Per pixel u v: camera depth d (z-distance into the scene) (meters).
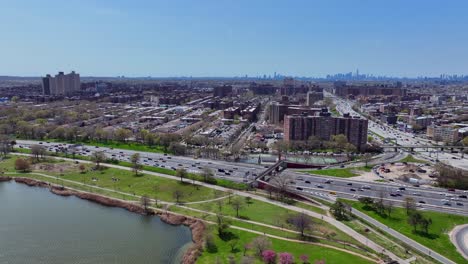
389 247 167.62
